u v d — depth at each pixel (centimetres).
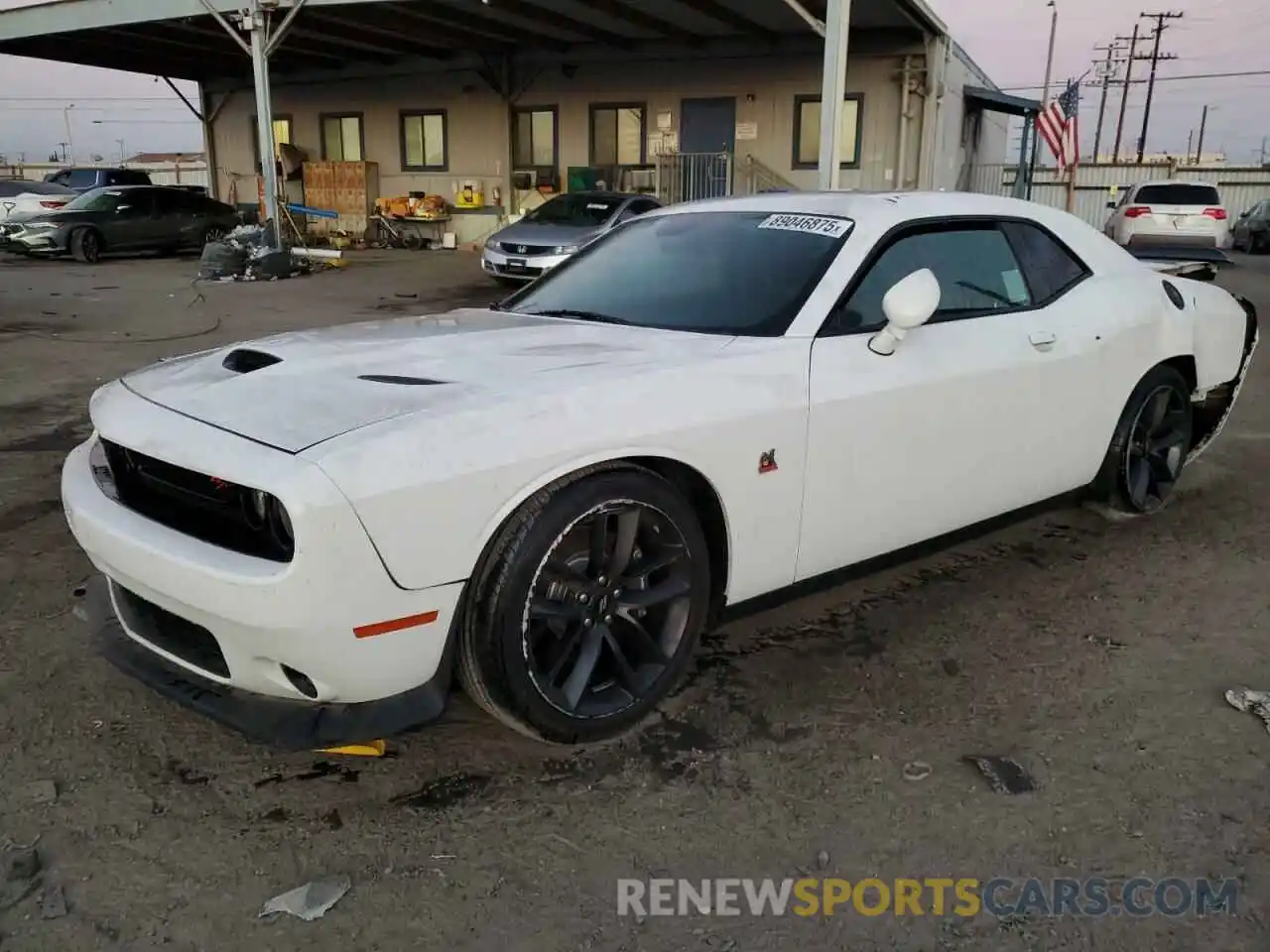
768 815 258
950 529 371
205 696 260
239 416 255
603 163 2280
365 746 281
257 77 1733
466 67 2342
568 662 279
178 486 255
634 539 279
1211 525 476
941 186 2148
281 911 223
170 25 1986
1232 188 3472
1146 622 371
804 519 316
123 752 282
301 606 228
